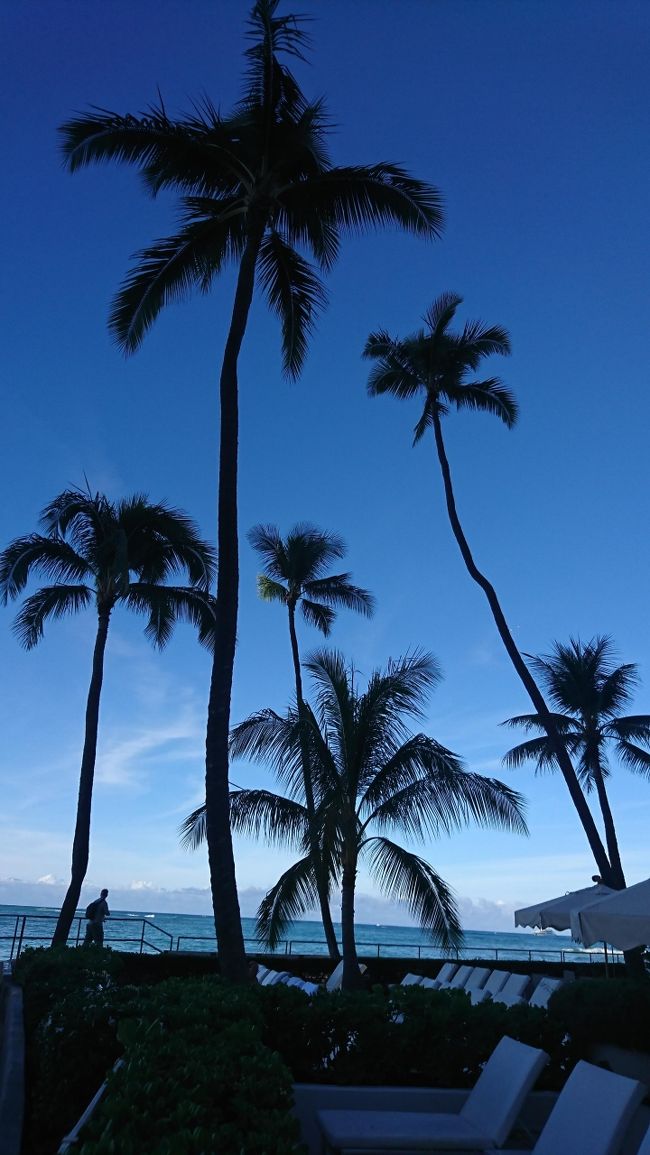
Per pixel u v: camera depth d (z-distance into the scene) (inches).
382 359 981.2
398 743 661.3
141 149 549.0
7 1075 224.8
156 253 575.8
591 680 1203.2
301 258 598.9
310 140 533.6
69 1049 236.8
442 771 644.7
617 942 324.5
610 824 1157.7
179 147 544.7
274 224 587.8
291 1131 129.8
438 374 963.3
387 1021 279.9
